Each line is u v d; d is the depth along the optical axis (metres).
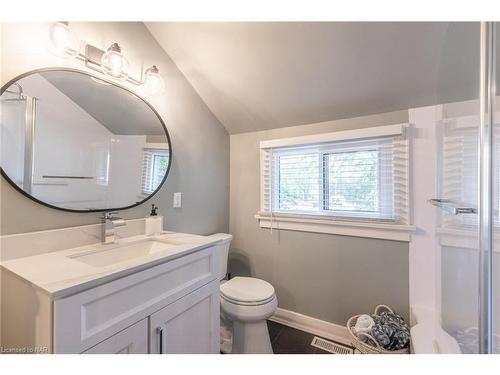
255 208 2.06
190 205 1.75
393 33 1.15
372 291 1.57
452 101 0.97
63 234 1.02
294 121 1.83
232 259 2.18
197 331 1.08
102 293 0.72
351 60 1.31
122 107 1.27
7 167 0.87
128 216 1.31
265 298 1.41
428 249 1.40
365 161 1.64
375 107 1.52
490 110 0.63
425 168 1.41
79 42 1.08
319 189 1.80
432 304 1.39
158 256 0.91
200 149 1.83
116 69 1.13
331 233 1.71
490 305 0.64
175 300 0.96
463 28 0.85
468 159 0.79
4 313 0.81
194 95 1.77
